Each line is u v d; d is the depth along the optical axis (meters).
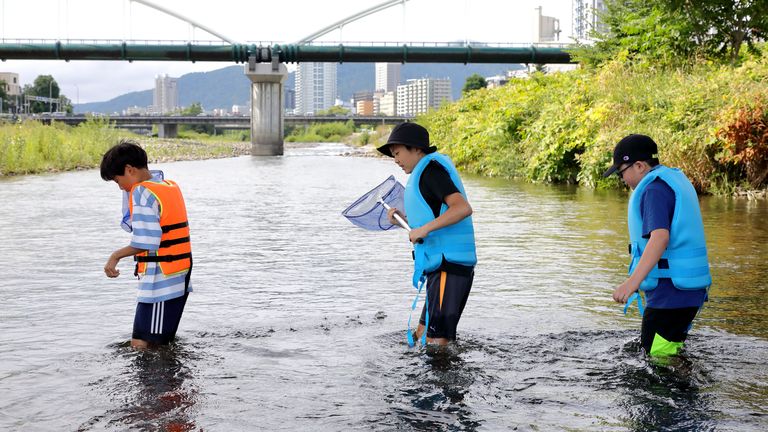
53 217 11.45
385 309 5.19
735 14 18.48
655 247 3.70
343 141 118.19
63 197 15.23
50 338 4.41
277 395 3.41
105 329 4.64
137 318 4.21
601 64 24.02
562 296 5.59
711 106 13.98
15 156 24.95
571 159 18.81
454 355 4.02
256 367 3.83
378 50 53.47
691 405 3.26
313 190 17.55
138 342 4.22
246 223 10.66
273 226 10.30
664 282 3.88
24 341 4.34
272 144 54.59
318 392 3.45
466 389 3.49
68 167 28.00
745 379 3.61
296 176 23.78
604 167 16.45
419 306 5.29
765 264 6.78
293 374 3.72
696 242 3.84
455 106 34.12
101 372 3.74
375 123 122.12
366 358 3.98
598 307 5.22
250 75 54.00
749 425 3.03
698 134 13.66
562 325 4.68
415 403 3.30
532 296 5.60
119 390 3.48
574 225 10.09
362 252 7.94
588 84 19.84
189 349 4.16
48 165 27.47
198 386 3.53
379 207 4.45
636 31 21.30
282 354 4.07
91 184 19.30
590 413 3.17
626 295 3.65
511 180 20.70
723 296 5.47
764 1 17.70
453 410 3.22
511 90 28.44
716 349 4.11
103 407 3.25
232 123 109.75
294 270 6.82
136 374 3.71
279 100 55.16
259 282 6.22
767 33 18.81
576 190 16.59
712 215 10.62
